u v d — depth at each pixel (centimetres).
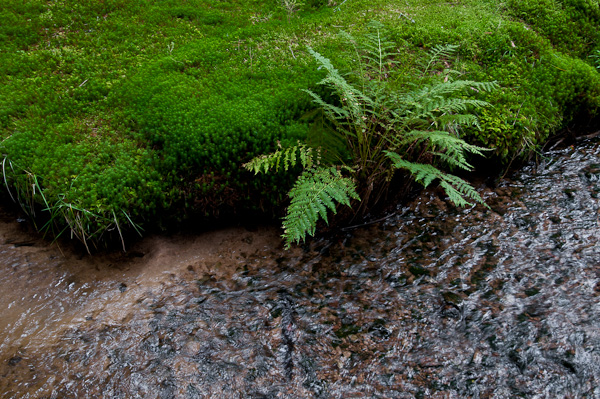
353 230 364
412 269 321
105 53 471
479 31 493
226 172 358
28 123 389
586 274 297
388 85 355
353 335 276
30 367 263
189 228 367
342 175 356
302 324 286
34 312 299
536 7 544
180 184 354
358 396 242
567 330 260
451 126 379
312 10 564
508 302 285
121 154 362
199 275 328
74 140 377
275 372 257
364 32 493
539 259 314
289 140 367
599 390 231
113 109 409
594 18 548
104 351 273
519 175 402
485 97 417
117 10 542
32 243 348
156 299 308
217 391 249
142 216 345
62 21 516
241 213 370
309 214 290
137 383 254
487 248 331
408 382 246
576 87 443
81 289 316
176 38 500
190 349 272
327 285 315
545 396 232
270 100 402
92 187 339
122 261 339
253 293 312
